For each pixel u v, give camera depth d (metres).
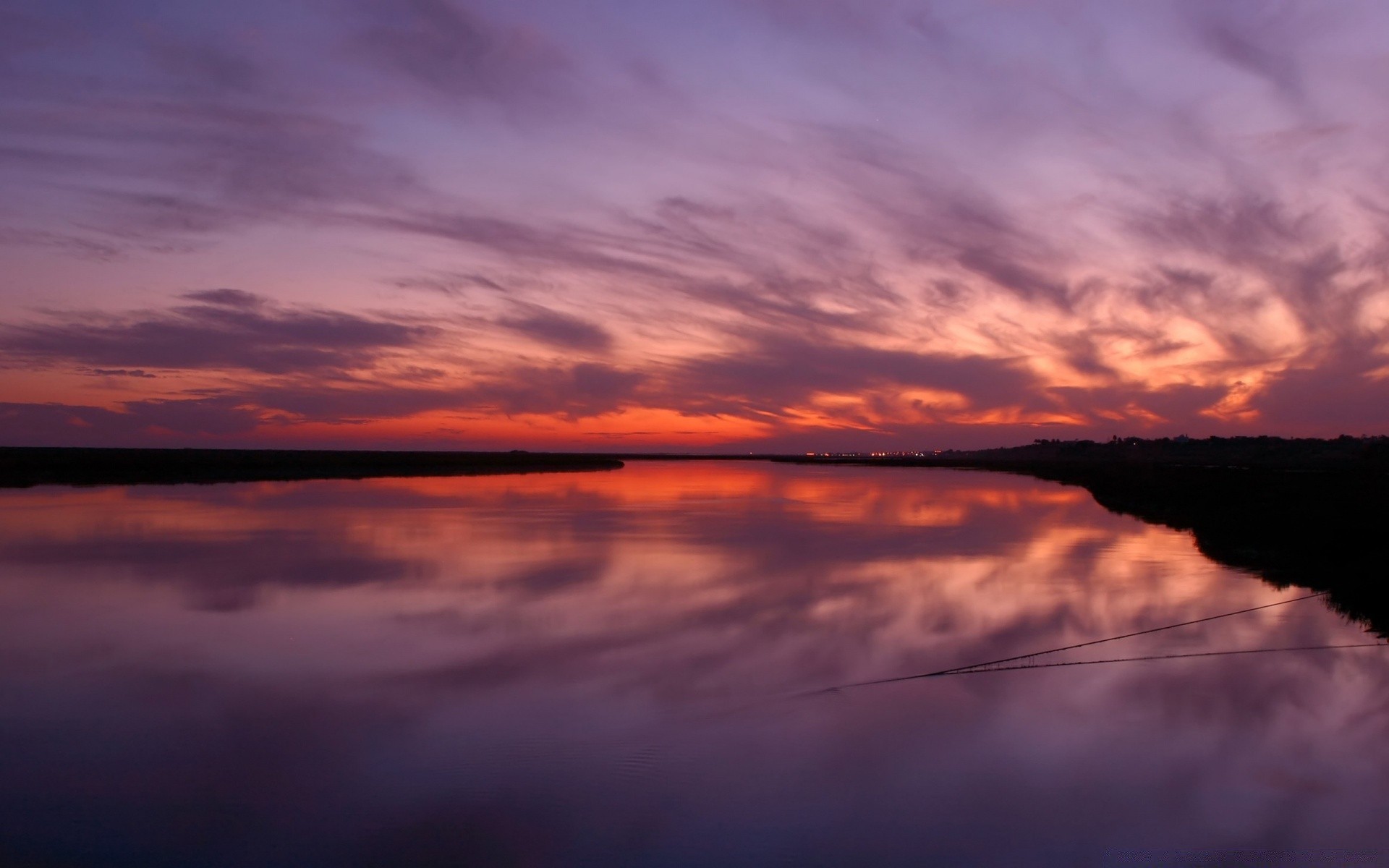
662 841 7.55
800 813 8.10
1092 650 13.83
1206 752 9.63
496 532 29.22
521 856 7.30
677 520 34.78
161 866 7.07
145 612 15.87
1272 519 29.81
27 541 25.16
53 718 10.36
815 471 115.19
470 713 10.59
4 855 7.19
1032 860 7.32
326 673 12.19
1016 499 51.47
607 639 14.16
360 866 7.10
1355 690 11.86
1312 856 7.44
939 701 11.27
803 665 12.80
